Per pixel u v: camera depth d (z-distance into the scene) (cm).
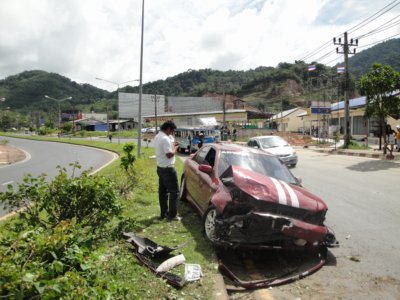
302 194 526
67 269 269
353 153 2177
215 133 2741
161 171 655
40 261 254
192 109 8194
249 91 11756
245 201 489
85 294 240
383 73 1800
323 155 2272
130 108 7456
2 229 451
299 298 402
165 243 526
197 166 732
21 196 459
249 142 1766
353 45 2628
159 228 604
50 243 266
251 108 9238
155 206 773
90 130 10569
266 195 491
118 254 432
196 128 2719
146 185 962
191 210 739
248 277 455
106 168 1587
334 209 802
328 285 434
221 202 506
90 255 284
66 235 280
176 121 7031
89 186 466
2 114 11994
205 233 543
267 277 455
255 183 509
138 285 374
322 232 484
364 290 421
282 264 498
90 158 2559
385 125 1944
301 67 11338
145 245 487
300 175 1345
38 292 220
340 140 3806
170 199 663
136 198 833
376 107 1852
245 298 405
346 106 2638
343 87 2662
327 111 3503
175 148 672
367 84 1845
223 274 455
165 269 420
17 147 4194
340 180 1199
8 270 216
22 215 455
